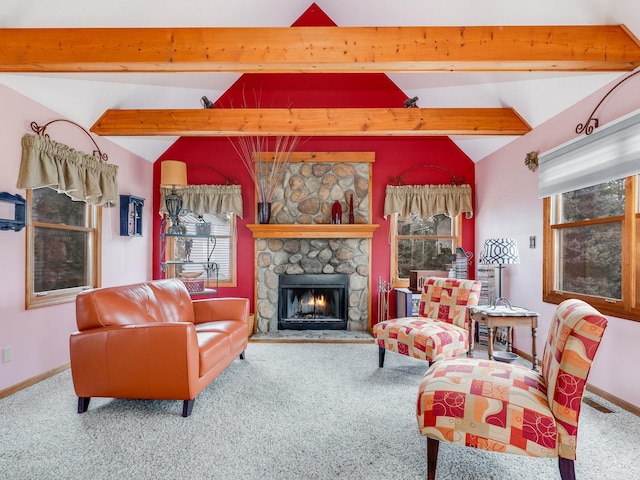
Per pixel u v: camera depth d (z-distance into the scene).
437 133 4.03
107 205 4.08
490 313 3.02
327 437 2.22
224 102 5.05
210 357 2.72
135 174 4.82
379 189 5.22
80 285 3.90
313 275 5.07
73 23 2.94
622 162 2.66
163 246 5.21
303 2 4.45
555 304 3.46
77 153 3.50
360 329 5.07
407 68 2.76
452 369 2.03
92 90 3.60
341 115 3.96
